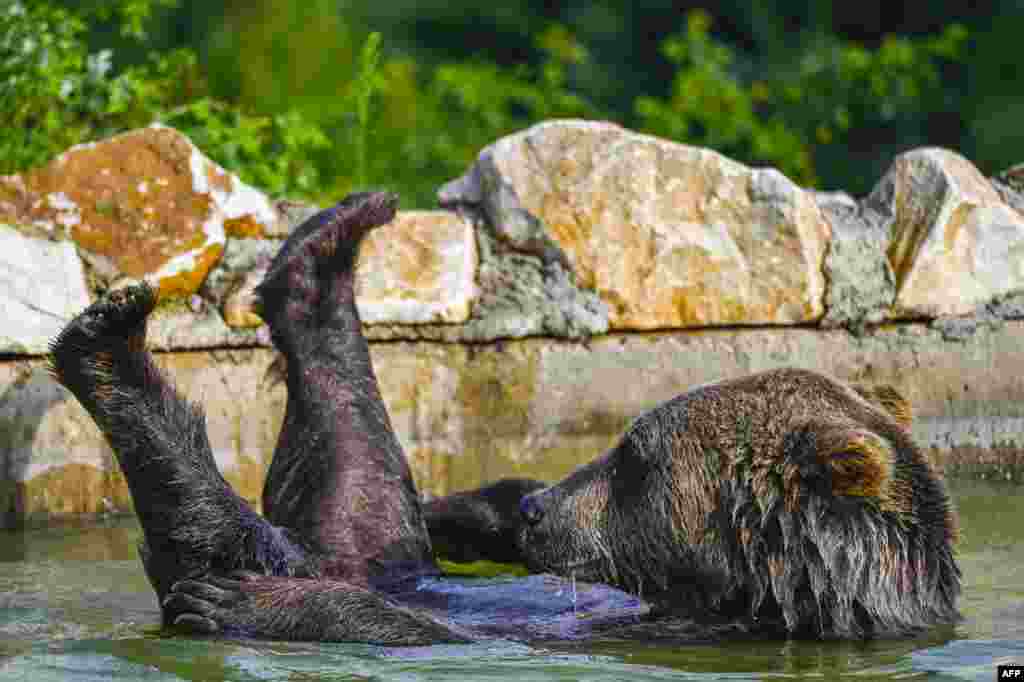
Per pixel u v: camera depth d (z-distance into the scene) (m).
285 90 22.41
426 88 23.95
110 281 10.87
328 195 15.53
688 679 7.20
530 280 11.80
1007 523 10.64
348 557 8.80
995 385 12.06
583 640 8.17
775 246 11.78
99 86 13.96
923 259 11.91
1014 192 12.51
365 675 7.19
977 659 7.50
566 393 11.75
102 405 8.15
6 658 7.55
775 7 36.41
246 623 7.96
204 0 31.44
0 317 10.53
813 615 8.01
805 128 23.53
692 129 28.06
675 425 8.52
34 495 10.70
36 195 10.95
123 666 7.38
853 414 8.23
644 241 11.78
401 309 11.41
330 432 9.19
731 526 8.26
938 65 33.19
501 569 10.09
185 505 8.09
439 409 11.62
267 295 9.53
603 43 40.06
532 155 11.93
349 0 40.84
